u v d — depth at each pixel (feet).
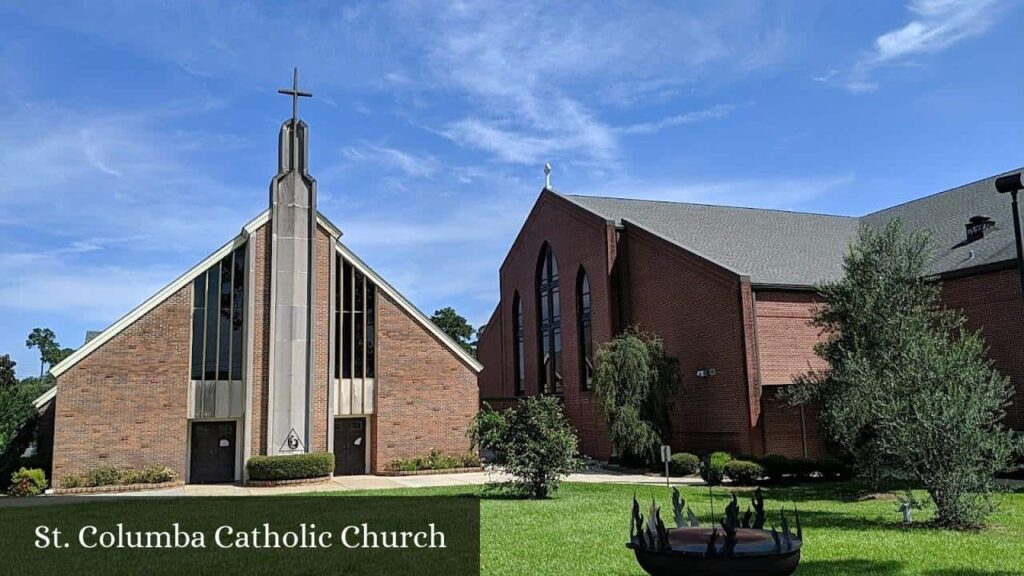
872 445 55.52
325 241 95.25
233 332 89.20
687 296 97.81
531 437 64.64
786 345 88.79
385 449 94.32
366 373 95.40
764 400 85.66
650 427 90.84
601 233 113.91
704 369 93.71
